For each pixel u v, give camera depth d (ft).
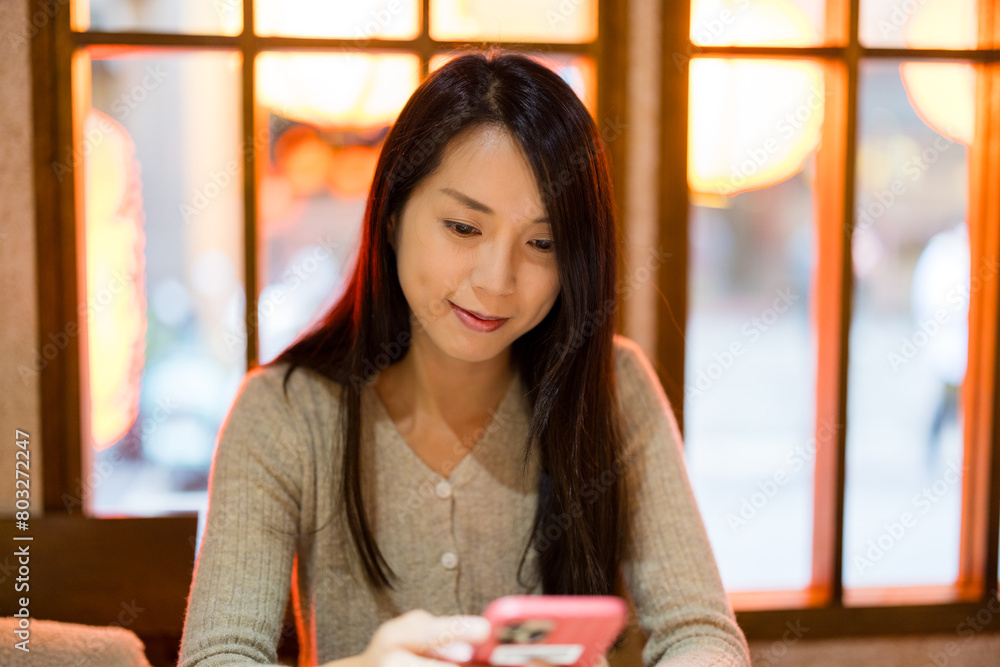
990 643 5.45
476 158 2.71
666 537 3.21
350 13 5.03
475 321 2.87
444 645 2.20
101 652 3.44
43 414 4.82
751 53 5.03
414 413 3.29
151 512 4.43
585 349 3.04
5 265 4.74
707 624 3.01
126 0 8.76
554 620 1.95
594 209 2.87
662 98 4.92
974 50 5.18
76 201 4.83
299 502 3.18
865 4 5.09
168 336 11.49
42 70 4.66
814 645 5.31
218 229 12.30
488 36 4.99
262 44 4.81
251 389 3.22
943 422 11.99
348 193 10.38
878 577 7.64
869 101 13.50
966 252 5.54
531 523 3.31
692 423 14.62
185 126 12.15
